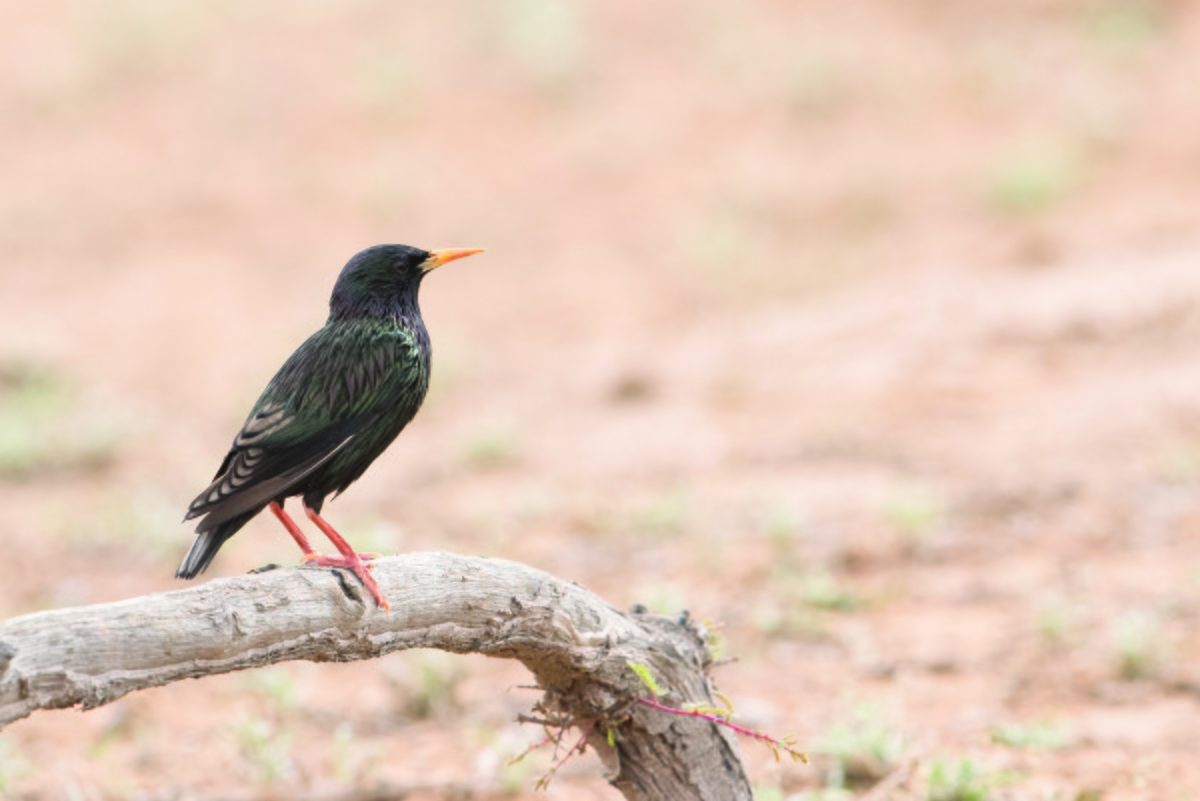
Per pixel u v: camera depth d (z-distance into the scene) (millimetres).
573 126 27828
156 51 30875
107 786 7699
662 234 24219
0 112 29203
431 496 14312
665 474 14312
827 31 29906
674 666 5195
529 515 13211
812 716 8328
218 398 19250
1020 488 12562
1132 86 26625
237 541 13023
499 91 28891
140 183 26797
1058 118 26109
